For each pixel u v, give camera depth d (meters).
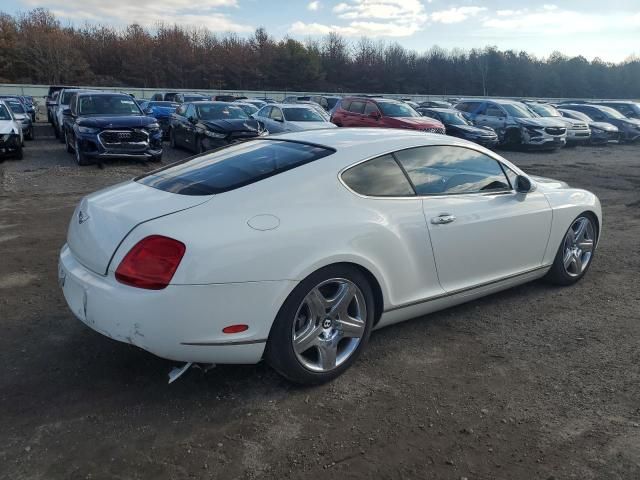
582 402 3.18
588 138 21.78
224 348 2.93
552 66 93.94
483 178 4.22
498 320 4.33
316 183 3.30
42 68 66.56
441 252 3.79
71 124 13.48
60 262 3.44
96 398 3.11
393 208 3.54
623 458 2.68
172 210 2.97
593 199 5.18
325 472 2.56
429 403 3.15
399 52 91.19
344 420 2.96
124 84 73.50
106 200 3.34
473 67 90.06
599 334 4.11
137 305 2.78
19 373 3.35
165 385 3.26
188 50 76.75
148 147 12.70
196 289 2.78
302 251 3.04
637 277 5.46
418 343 3.90
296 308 3.06
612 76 95.38
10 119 13.65
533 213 4.45
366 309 3.42
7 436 2.75
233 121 14.74
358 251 3.26
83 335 3.88
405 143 3.81
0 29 67.06
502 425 2.94
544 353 3.79
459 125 18.70
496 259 4.23
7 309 4.31
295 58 79.31
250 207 3.05
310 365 3.23
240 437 2.80
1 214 7.73
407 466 2.61
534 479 2.53
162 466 2.57
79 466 2.56
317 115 16.34
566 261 5.02
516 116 19.92
